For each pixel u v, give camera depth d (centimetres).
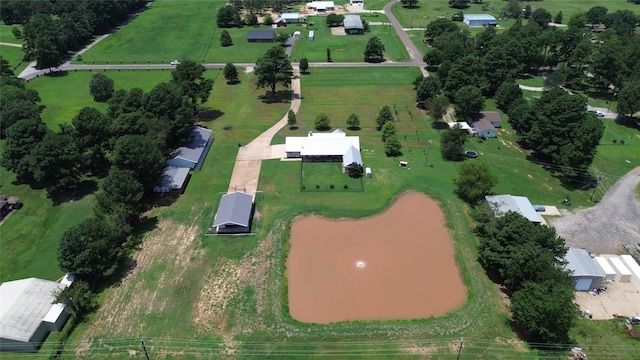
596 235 9412
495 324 7344
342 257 8869
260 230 9556
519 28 19912
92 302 7819
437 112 13650
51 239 9419
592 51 17412
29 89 15250
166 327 7356
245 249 9038
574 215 10050
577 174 11519
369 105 15588
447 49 17812
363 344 7006
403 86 17162
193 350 6956
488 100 16175
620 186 11169
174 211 10188
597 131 10562
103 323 7444
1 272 8550
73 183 10875
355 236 9425
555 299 6575
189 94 14175
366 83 17438
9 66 17962
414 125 14150
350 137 12488
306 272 8519
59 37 19762
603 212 10169
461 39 19338
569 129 11138
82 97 16388
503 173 11575
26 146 10969
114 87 17025
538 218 9500
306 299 7931
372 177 11362
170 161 11606
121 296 7962
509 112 13925
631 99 13775
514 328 7269
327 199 10556
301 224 9762
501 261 7712
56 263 8762
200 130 13162
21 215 10169
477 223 9550
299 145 12306
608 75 16312
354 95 16388
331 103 15762
